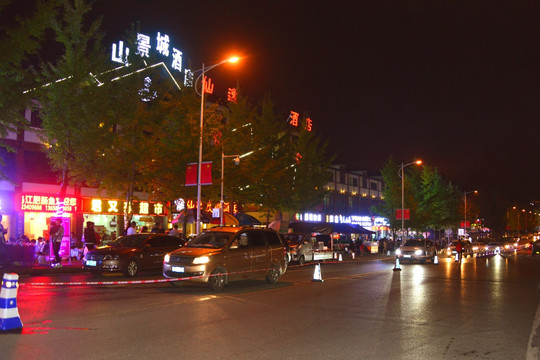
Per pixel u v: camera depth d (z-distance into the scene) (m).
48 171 28.89
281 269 16.72
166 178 26.34
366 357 6.67
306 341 7.59
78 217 30.45
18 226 27.19
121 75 25.45
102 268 18.08
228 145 29.17
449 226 72.38
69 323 8.75
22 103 15.00
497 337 8.07
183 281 15.00
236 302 11.78
